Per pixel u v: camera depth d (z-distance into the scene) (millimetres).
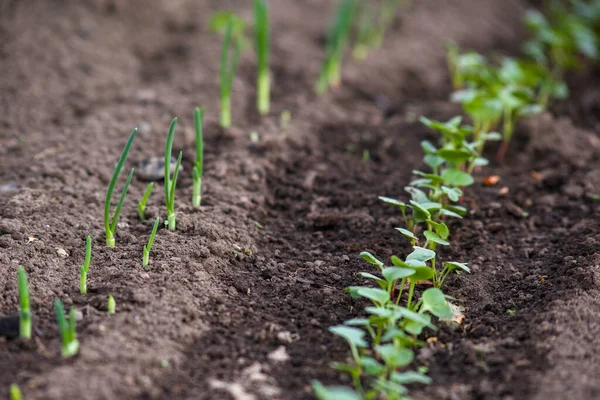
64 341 2297
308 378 2404
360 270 3102
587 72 5770
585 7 6168
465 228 3477
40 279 2773
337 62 5113
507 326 2744
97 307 2611
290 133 4273
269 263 3121
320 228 3490
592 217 3564
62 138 3998
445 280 3039
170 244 3047
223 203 3504
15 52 4859
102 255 2965
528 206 3748
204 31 5609
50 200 3387
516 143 4355
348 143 4348
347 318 2766
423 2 6781
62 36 5133
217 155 3988
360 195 3770
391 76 5324
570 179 3957
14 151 3908
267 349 2551
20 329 2447
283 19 5992
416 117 4695
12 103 4383
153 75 4969
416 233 3381
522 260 3248
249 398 2277
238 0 6230
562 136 4398
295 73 5133
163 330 2533
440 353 2588
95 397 2160
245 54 5270
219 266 3006
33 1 5461
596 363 2414
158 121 4250
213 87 4773
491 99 3895
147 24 5602
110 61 5012
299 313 2783
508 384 2357
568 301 2748
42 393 2139
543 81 4676
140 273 2818
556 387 2279
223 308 2748
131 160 3842
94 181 3625
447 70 5598
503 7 7066
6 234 3027
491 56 5816
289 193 3781
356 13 6266
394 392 2205
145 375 2314
